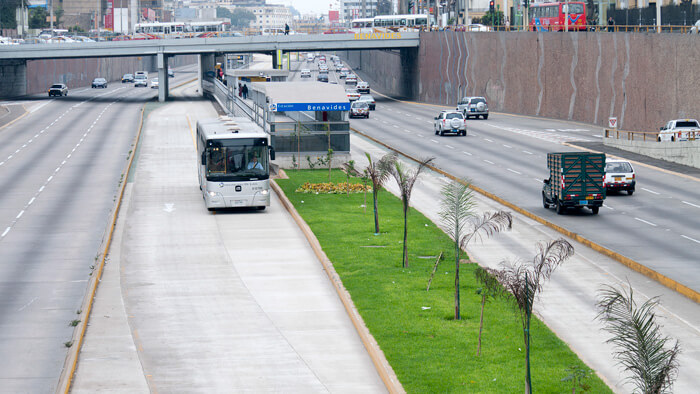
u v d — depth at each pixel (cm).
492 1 13912
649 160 7300
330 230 4341
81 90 18338
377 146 8456
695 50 8225
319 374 2322
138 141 8781
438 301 2975
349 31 18850
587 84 10538
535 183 6162
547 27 12538
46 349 2581
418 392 2100
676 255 3853
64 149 8331
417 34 16050
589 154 4850
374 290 3139
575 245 4131
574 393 2028
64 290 3312
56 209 5222
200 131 5631
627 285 3350
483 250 3978
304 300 3102
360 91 17238
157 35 17462
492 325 2689
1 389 2241
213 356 2489
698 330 2753
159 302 3114
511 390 2111
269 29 17200
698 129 7556
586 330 2733
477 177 6438
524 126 10338
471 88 13612
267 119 7206
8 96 15425
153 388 2223
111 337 2689
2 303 3123
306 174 6588
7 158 7731
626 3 12562
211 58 17088
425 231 4334
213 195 4909
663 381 1788
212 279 3450
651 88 9019
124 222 4753
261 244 4112
